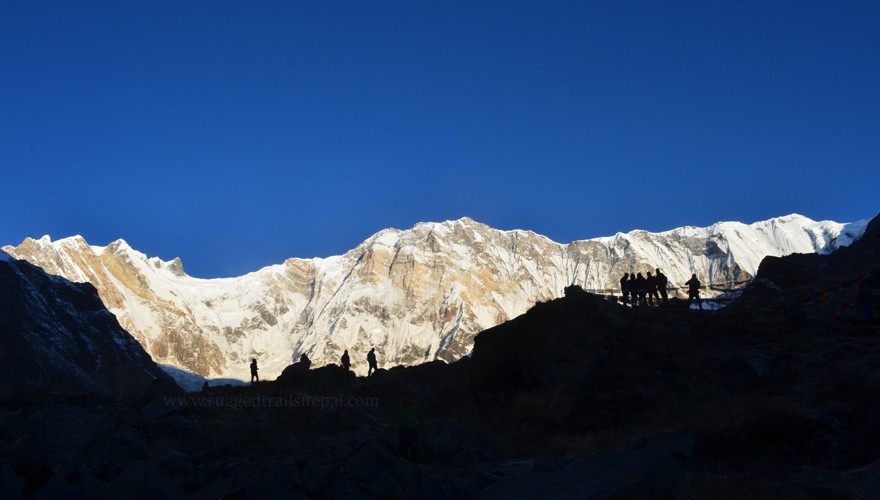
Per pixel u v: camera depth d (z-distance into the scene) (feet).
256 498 54.80
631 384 101.65
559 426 97.25
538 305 123.54
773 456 70.79
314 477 56.49
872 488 47.16
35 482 57.31
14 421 63.87
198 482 61.46
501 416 106.93
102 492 56.34
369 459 55.67
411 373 130.00
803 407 79.25
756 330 112.37
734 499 47.29
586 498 44.16
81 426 59.57
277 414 86.53
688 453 48.75
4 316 540.93
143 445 63.00
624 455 49.90
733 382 99.25
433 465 71.46
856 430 69.51
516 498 48.03
